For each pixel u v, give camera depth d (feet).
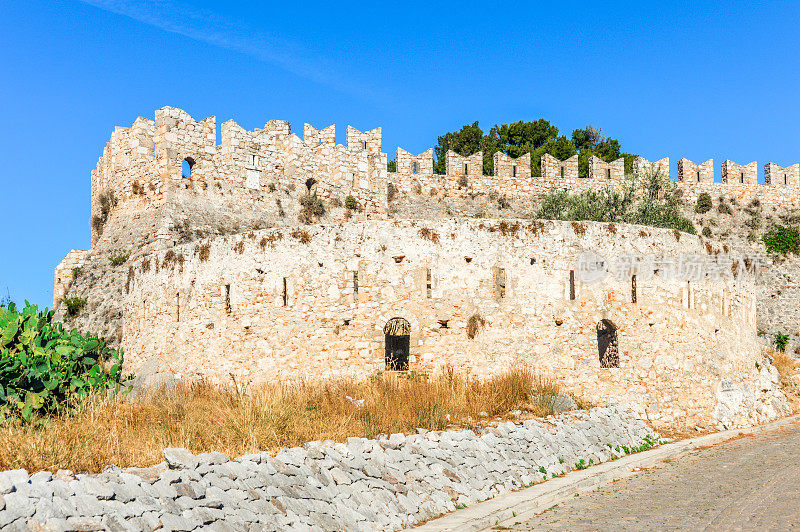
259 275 104.06
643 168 212.02
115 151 168.86
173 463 47.60
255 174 165.68
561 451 80.07
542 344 99.50
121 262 152.76
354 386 89.61
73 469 48.06
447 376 94.89
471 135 295.89
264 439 61.77
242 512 47.78
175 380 108.78
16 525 37.40
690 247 110.01
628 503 62.64
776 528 49.49
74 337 78.13
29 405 63.36
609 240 104.27
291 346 100.73
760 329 195.21
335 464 57.82
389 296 99.55
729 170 223.92
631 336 102.53
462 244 100.32
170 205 153.48
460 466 67.82
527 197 205.77
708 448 92.99
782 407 120.88
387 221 101.30
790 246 211.41
